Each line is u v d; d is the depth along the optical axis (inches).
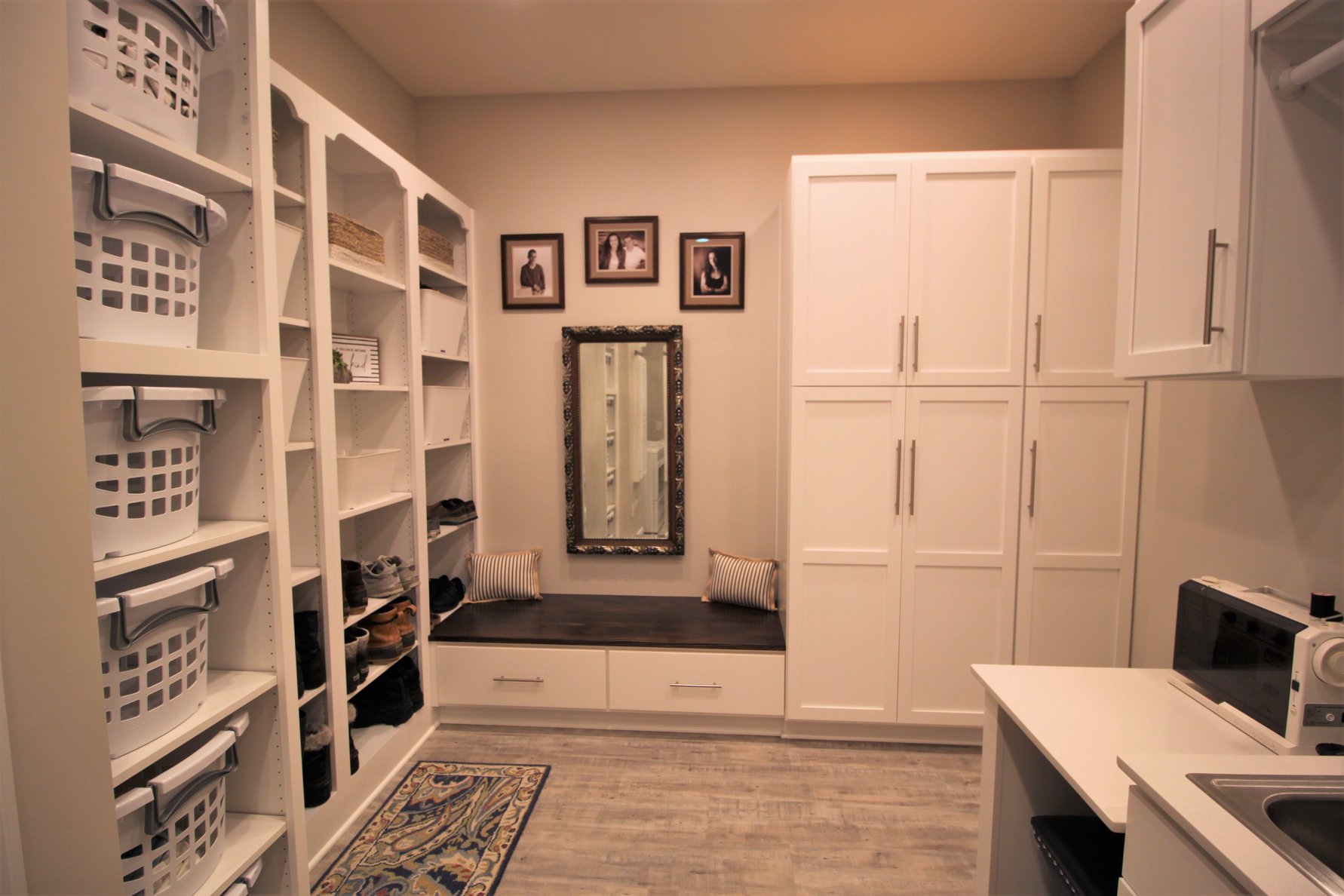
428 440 96.7
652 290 111.8
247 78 50.8
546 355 113.9
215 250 52.2
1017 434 87.7
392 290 87.6
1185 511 66.2
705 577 114.7
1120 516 87.9
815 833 73.6
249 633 54.5
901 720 92.0
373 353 87.4
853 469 90.0
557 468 115.2
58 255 35.4
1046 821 53.2
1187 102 46.3
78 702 37.3
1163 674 57.9
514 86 108.1
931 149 107.8
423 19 88.5
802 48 96.3
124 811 39.2
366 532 93.0
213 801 48.5
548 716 98.5
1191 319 46.2
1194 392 65.0
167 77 43.1
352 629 80.5
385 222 87.5
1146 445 86.2
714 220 110.2
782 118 108.6
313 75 85.1
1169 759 37.0
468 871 67.5
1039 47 96.2
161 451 43.4
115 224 39.3
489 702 97.0
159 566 52.4
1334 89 41.5
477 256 113.5
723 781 84.1
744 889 65.1
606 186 111.2
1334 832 33.9
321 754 70.7
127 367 39.4
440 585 107.0
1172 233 48.1
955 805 79.0
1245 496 58.3
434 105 112.3
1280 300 42.0
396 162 84.4
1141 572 87.1
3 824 37.1
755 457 112.0
